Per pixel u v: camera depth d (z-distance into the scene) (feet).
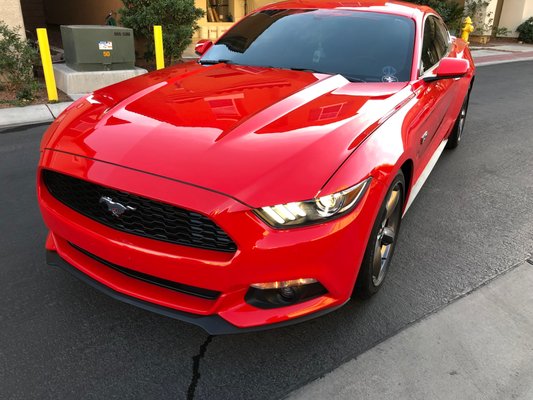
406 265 10.21
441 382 7.13
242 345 7.76
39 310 8.38
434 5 56.65
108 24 34.47
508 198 14.11
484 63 46.80
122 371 7.14
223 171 6.55
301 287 6.84
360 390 6.94
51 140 7.95
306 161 6.73
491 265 10.36
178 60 35.06
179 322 8.23
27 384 6.82
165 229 6.68
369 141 7.52
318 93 9.09
